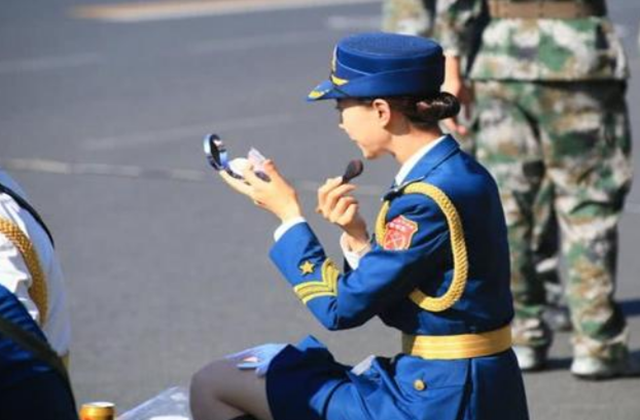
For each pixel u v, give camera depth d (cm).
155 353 1948
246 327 2067
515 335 1830
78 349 1961
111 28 5228
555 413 1709
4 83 4162
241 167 1182
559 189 1783
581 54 1736
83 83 4166
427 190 1123
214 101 3919
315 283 1144
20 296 1032
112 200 2830
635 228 2622
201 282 2288
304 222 1162
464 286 1124
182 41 4969
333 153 3275
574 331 1836
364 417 1133
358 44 1152
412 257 1117
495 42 1761
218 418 1188
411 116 1145
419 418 1124
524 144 1773
